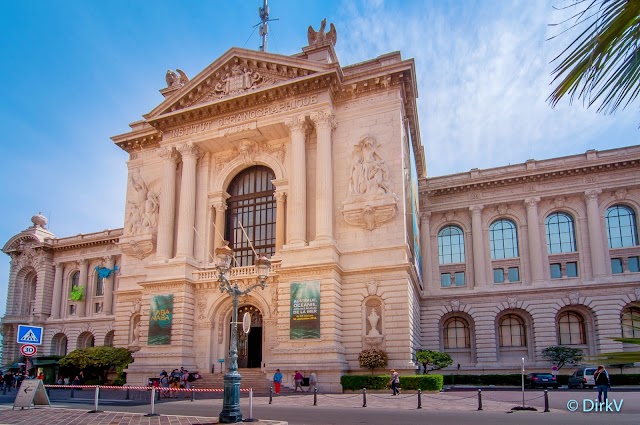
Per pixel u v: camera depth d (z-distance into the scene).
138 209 49.53
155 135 50.41
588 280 50.97
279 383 34.25
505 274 54.22
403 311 37.38
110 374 47.31
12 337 80.19
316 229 40.12
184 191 45.84
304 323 37.66
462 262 56.47
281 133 44.94
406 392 33.69
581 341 50.78
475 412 23.92
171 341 41.69
